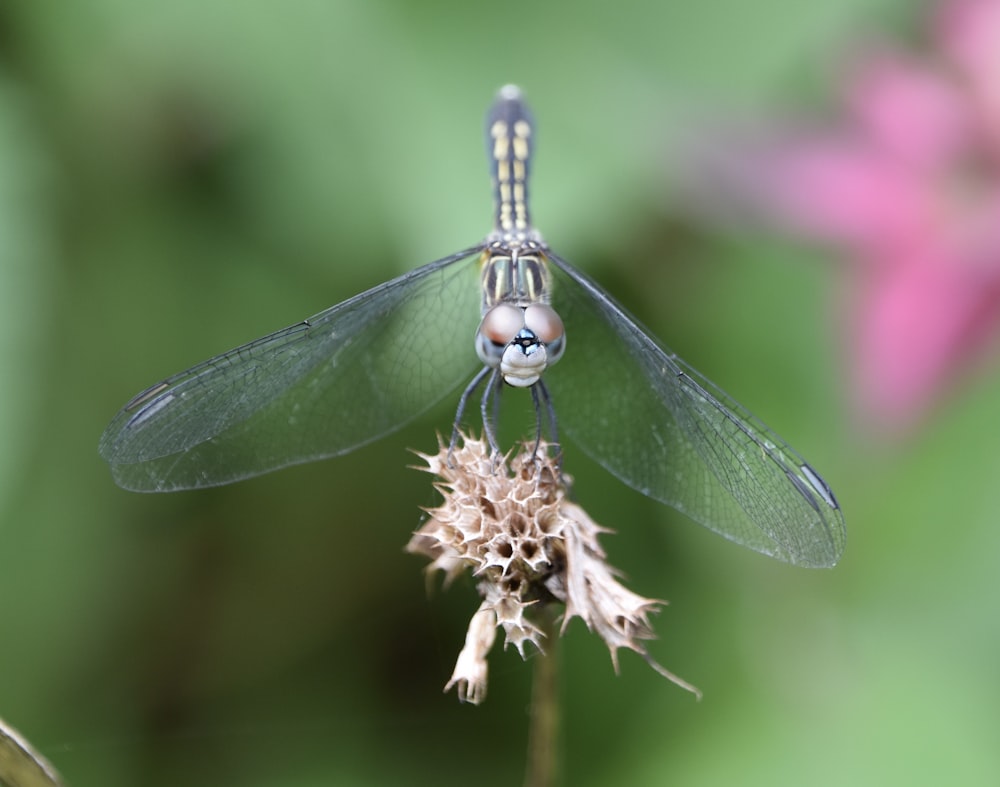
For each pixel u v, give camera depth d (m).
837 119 0.45
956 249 0.44
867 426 0.45
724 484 0.43
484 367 0.43
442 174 0.45
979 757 0.45
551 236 0.45
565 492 0.41
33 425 0.45
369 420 0.43
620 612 0.41
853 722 0.45
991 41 0.44
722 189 0.45
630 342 0.43
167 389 0.43
